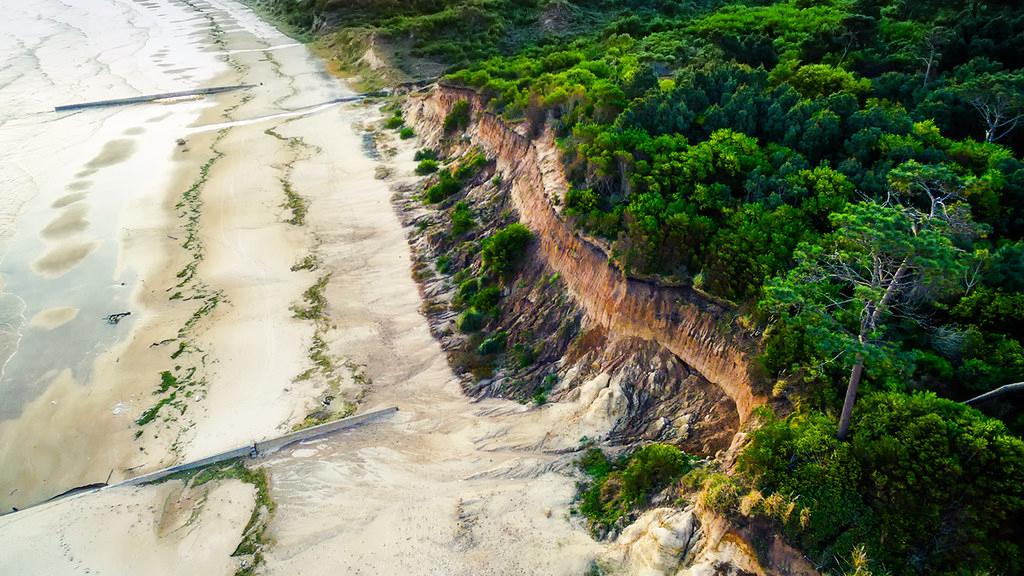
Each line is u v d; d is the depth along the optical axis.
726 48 56.59
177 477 32.34
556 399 34.22
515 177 49.66
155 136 73.31
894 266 21.20
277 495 31.02
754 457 23.58
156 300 45.75
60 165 66.12
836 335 20.81
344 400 36.72
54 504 31.33
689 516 24.41
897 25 56.44
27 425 36.06
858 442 21.97
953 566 19.66
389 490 30.64
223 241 52.62
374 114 78.25
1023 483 19.42
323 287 46.88
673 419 30.16
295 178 62.94
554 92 48.53
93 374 39.28
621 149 38.06
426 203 55.97
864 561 20.23
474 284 44.12
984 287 26.02
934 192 26.84
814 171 33.88
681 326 31.50
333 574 26.89
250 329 42.62
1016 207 30.94
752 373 27.53
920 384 23.91
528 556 26.22
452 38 92.12
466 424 34.28
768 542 22.14
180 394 37.53
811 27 62.62
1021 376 22.62
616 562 25.11
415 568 26.66
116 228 54.69
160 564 28.28
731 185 35.50
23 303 45.66
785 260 29.47
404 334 42.03
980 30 49.59
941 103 40.06
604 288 35.47
